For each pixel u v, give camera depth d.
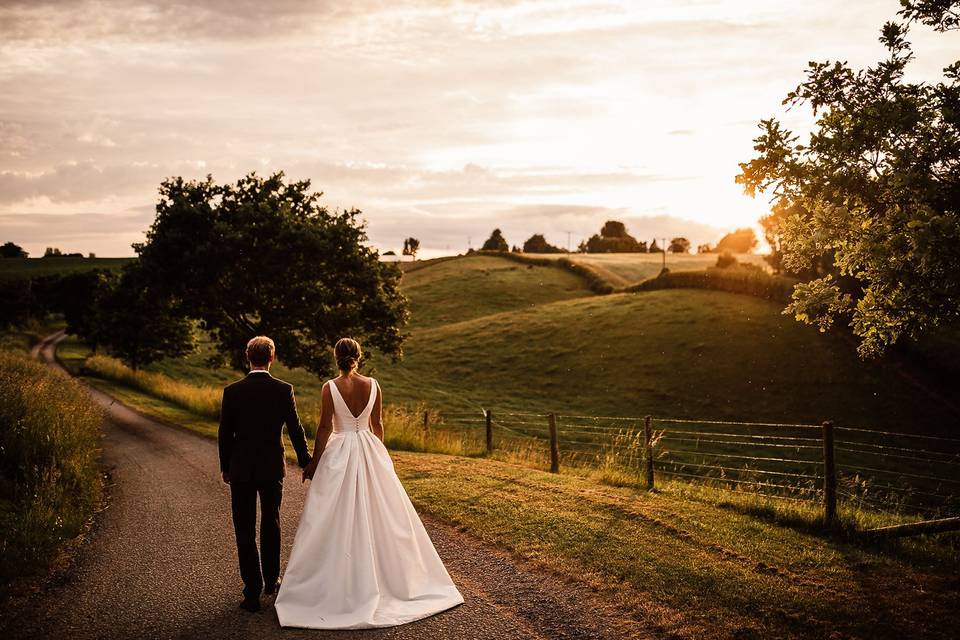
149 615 5.04
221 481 10.88
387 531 5.32
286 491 9.61
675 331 44.62
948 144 5.34
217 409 23.28
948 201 5.58
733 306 47.53
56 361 52.34
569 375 41.16
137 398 28.41
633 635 4.70
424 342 53.50
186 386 32.44
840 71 6.10
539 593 5.47
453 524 7.53
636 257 98.69
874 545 6.79
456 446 15.34
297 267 23.83
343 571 5.06
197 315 24.09
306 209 26.06
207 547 6.91
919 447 27.16
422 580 5.38
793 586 5.61
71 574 6.02
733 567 6.05
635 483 10.39
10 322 81.19
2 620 4.93
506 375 42.94
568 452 24.48
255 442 5.23
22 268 113.75
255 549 5.17
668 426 31.44
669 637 4.68
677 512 7.93
